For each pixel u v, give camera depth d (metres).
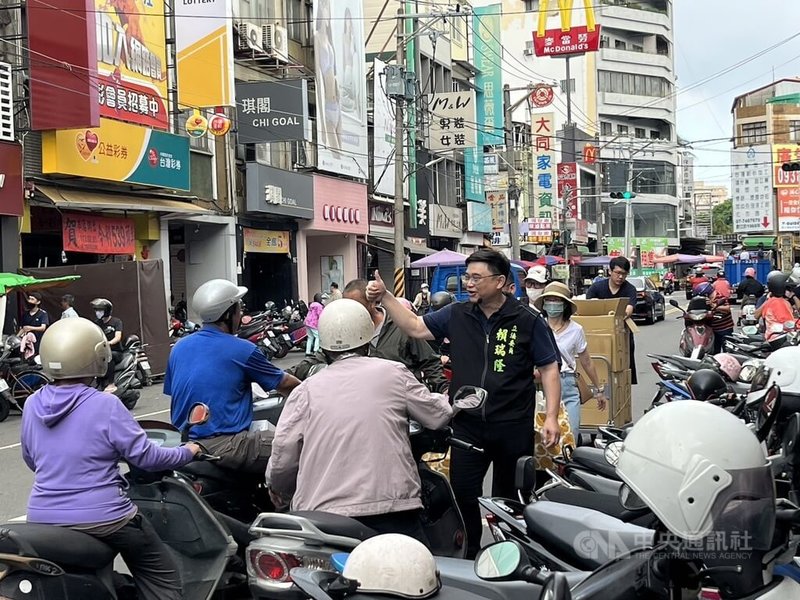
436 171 36.16
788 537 2.66
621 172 71.19
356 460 3.69
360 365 3.87
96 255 19.16
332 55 26.92
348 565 2.72
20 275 13.78
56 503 3.78
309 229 26.50
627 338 8.83
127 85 18.11
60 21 15.80
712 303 11.06
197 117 20.34
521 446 4.66
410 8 33.09
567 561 3.42
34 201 16.44
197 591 4.18
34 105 15.98
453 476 4.73
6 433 11.13
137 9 18.48
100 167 17.17
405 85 21.72
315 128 26.22
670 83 74.62
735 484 2.28
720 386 6.05
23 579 3.56
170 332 18.72
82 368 3.85
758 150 64.94
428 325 4.99
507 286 4.75
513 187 31.94
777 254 61.22
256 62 24.34
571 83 68.94
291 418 3.82
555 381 4.73
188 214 20.45
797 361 4.92
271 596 3.43
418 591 2.63
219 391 4.66
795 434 4.21
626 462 2.41
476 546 4.76
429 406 3.91
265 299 26.19
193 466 4.58
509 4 70.00
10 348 12.85
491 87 41.34
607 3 70.69
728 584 2.36
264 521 3.56
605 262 50.88
